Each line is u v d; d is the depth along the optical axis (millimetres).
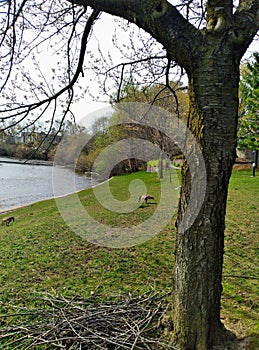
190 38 1948
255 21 1956
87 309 2836
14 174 21047
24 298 3559
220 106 2006
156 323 2676
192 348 2287
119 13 1956
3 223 9234
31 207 12383
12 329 2721
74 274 4285
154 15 1883
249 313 2941
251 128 13672
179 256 2285
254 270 4191
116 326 2650
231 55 1974
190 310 2258
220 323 2449
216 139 2035
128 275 4145
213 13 1981
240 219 7148
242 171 17594
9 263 4891
